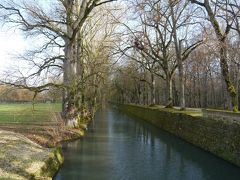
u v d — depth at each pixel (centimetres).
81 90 3834
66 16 3234
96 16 4859
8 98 2923
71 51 3347
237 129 2067
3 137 2352
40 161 1838
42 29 3072
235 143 2088
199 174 1945
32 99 3045
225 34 2553
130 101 11388
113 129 4497
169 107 4778
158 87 9169
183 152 2659
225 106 5812
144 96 8125
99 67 4600
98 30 4938
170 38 4541
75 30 3209
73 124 3534
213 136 2502
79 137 3338
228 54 3050
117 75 9019
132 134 3912
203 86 8069
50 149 2239
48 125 3334
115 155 2541
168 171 2027
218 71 6919
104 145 3039
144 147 2930
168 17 4144
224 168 2088
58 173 1944
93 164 2205
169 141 3284
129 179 1839
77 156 2470
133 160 2361
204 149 2652
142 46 4428
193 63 6556
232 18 2566
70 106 3484
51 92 3247
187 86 8250
